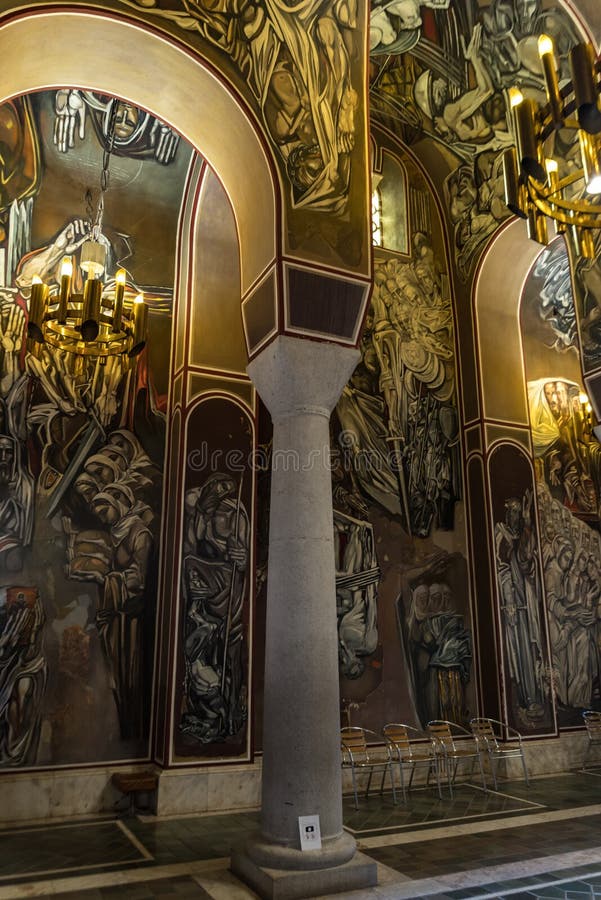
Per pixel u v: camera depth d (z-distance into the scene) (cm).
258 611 962
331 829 550
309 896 521
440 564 1138
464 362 1232
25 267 939
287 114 683
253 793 861
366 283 674
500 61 1002
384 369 1173
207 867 609
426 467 1168
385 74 1077
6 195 938
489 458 1172
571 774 1078
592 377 945
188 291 993
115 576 911
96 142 988
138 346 802
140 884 564
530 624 1130
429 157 1265
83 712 856
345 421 1115
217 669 889
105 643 887
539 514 1256
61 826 767
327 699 563
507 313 1270
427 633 1095
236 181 729
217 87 673
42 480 898
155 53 661
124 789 802
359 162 710
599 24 849
